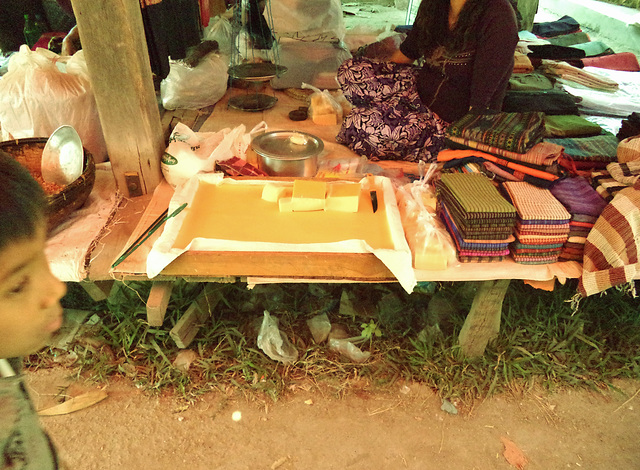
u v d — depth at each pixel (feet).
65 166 7.93
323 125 12.51
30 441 2.12
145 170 8.18
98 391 7.57
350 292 9.18
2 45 19.07
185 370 7.84
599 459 6.99
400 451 6.99
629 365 8.29
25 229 1.92
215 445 6.97
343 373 8.02
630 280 6.61
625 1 24.80
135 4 7.20
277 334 8.07
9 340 2.15
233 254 6.42
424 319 8.87
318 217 7.27
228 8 16.87
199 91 13.33
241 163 8.66
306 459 6.84
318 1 14.21
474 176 7.53
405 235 7.09
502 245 6.84
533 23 21.34
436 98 10.74
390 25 18.61
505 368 8.00
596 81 14.65
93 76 7.21
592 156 8.82
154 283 7.22
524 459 6.95
